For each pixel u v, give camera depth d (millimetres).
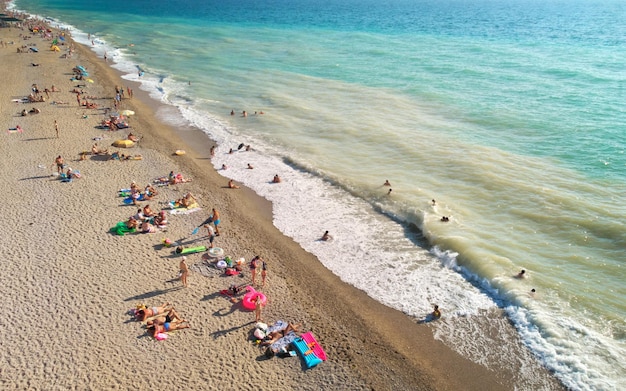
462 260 25344
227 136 43031
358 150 39312
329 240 27656
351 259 26000
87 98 51625
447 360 19531
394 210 30453
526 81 58938
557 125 43000
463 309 22266
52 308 20359
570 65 68438
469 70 65500
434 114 47375
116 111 47469
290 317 21172
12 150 36125
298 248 26891
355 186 33531
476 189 32312
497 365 19297
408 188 32781
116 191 31031
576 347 19734
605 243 26172
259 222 29297
